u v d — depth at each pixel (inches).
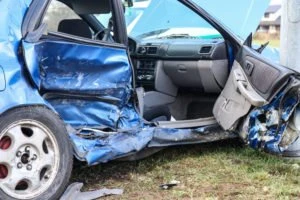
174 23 289.0
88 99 167.2
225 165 193.3
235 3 427.8
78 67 161.5
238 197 162.1
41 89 155.8
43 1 154.6
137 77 218.1
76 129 165.6
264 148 184.4
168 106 219.1
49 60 155.1
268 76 181.9
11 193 140.7
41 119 147.3
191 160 199.2
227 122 194.2
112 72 169.6
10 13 148.3
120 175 183.3
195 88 216.4
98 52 164.6
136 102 181.9
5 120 139.9
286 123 179.6
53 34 154.6
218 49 203.6
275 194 164.6
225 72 205.8
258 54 191.8
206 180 177.5
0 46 143.2
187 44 209.8
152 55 214.8
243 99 188.4
